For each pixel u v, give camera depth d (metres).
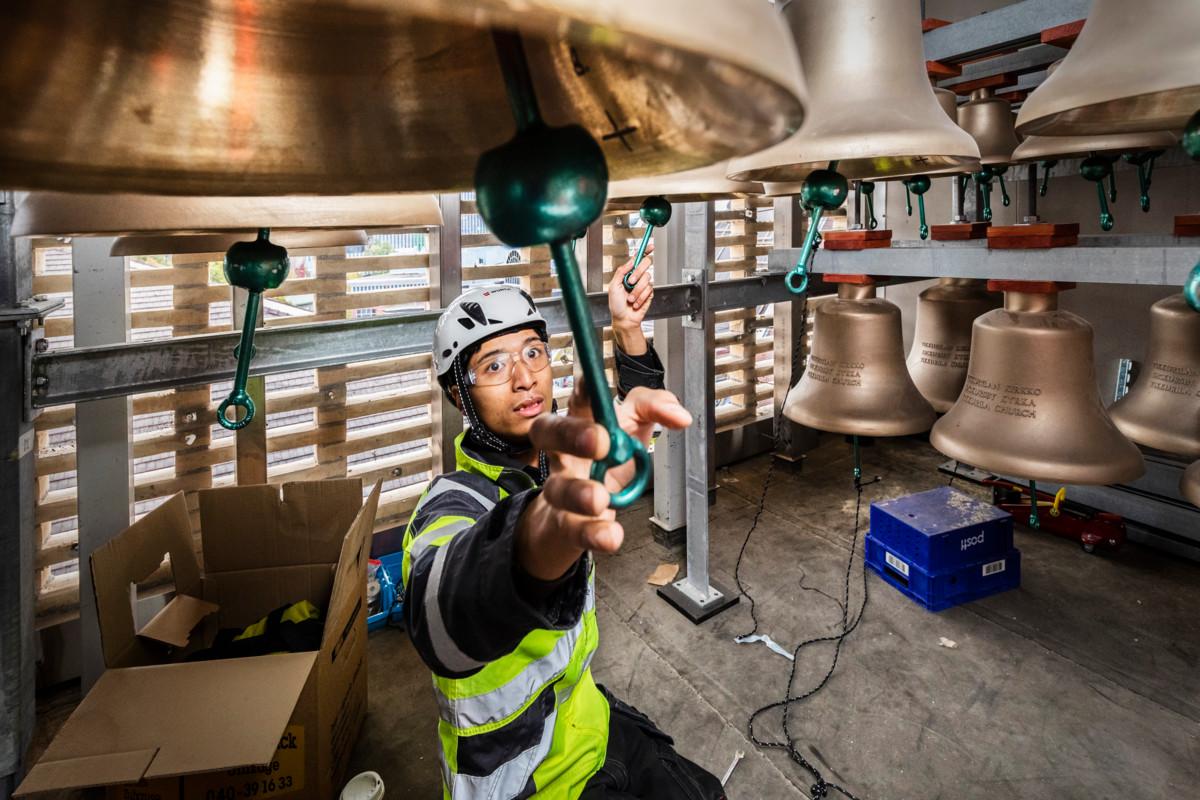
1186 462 3.28
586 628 1.21
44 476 2.38
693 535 2.91
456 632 0.54
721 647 2.64
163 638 1.77
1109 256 1.13
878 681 2.41
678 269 3.40
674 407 0.38
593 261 3.32
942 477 4.30
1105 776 1.97
